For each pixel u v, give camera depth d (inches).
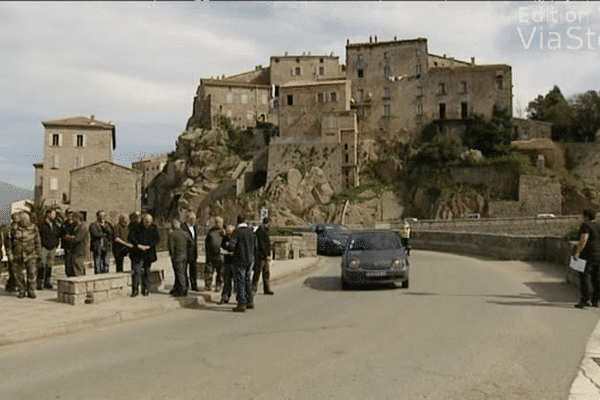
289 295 502.3
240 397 189.2
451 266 769.6
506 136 3169.3
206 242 516.1
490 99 3284.9
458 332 300.0
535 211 2763.3
